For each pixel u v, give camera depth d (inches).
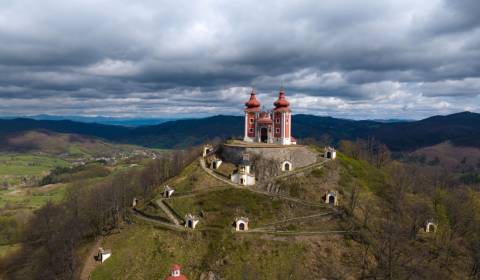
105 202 7844.5
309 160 7534.5
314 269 5251.0
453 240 6082.7
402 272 4955.7
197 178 7436.0
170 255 5551.2
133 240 5989.2
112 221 6988.2
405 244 5629.9
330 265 5315.0
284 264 5305.1
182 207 6574.8
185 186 7288.4
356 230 5885.8
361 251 5556.1
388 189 7150.6
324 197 6574.8
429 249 5797.2
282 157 7421.3
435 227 6373.0
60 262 5925.2
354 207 6245.1
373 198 6766.7
